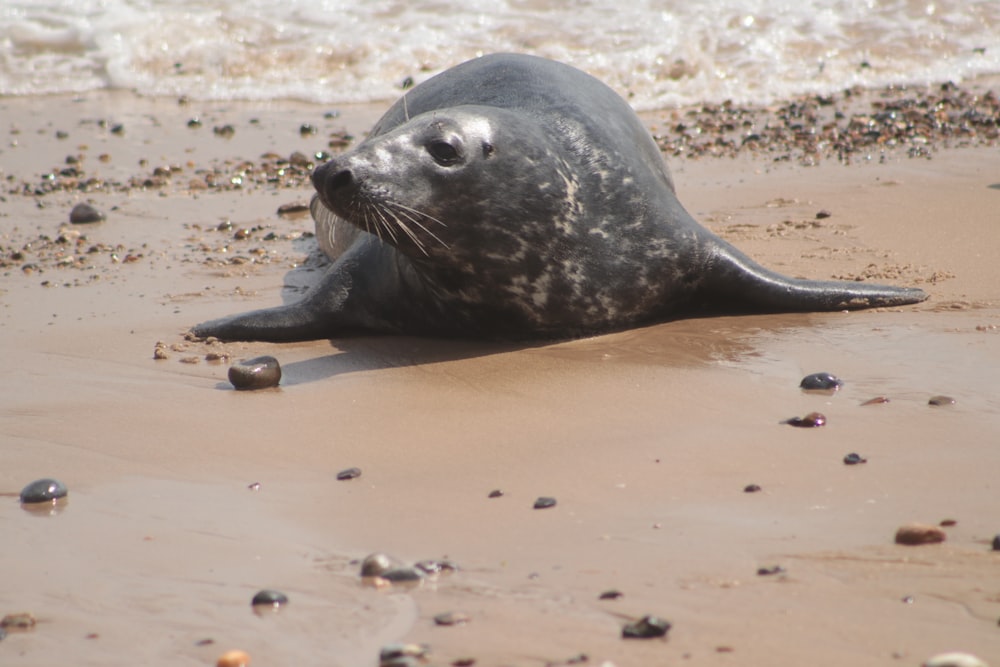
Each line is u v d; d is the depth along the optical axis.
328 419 21.78
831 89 59.41
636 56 63.12
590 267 26.69
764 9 66.50
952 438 18.27
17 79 66.31
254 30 68.19
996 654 11.81
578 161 26.94
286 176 48.03
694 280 27.61
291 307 28.78
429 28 67.25
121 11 69.81
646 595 13.62
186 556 15.86
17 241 39.16
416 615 13.56
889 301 26.81
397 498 17.52
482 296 26.72
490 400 22.41
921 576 13.62
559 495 17.16
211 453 20.20
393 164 24.66
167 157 51.78
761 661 11.94
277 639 13.30
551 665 12.12
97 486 18.89
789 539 14.95
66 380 25.09
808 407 20.31
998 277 28.59
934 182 39.59
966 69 60.88
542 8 68.12
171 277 34.38
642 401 21.53
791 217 36.69
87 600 14.68
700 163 46.44
